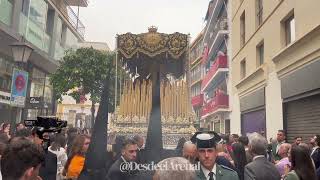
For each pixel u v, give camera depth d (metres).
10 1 17.89
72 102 37.12
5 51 19.28
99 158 3.26
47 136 4.95
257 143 4.60
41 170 4.75
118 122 5.20
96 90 19.06
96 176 3.22
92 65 18.95
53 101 27.16
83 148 5.19
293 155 4.15
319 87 9.57
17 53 8.88
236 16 21.95
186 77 5.82
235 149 5.95
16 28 18.33
